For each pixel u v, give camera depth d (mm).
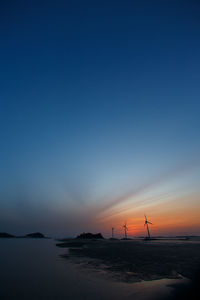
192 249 42281
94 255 34906
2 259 31000
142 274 17922
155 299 11711
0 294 12914
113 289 13695
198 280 15062
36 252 43250
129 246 58031
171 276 16875
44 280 16500
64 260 29156
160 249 43250
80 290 13570
